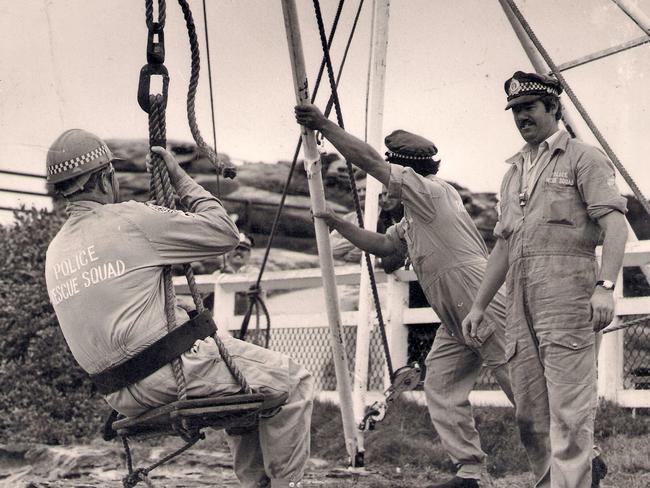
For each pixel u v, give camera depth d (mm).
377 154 5496
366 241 6090
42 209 9062
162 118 4328
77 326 4289
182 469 7484
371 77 6855
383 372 8227
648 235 11781
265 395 4504
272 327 9195
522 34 6844
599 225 4652
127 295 4215
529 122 4824
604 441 6781
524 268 4777
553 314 4664
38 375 8352
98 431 8297
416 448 7129
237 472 5027
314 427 7922
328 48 5988
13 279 8602
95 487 6914
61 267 4352
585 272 4688
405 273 8164
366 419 6867
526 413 4855
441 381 5949
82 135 4391
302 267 14055
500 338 5629
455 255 5695
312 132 5676
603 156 4699
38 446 7992
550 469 4773
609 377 7246
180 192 4477
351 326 8680
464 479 5875
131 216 4293
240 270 10805
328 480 6684
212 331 4289
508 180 4965
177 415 4051
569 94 6070
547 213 4723
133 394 4266
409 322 8188
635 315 7379
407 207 5711
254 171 14344
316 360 8961
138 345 4203
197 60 4449
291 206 14625
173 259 4301
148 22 4250
